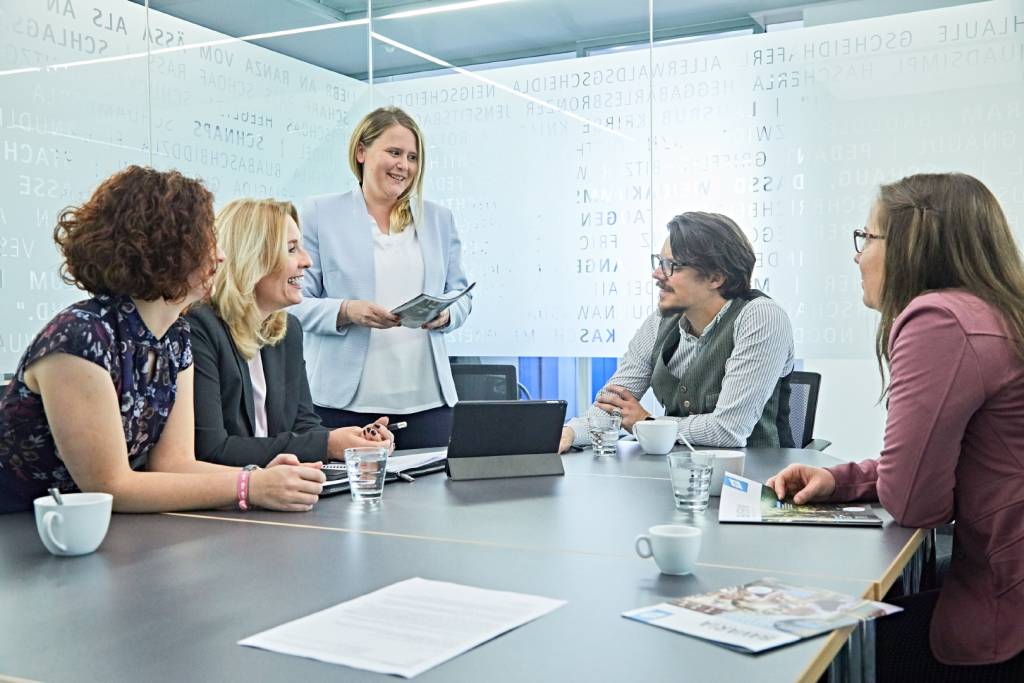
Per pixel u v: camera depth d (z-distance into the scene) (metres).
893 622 1.59
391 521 1.62
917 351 1.55
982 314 1.54
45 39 3.92
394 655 0.95
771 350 2.60
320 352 3.32
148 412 1.81
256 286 2.38
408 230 3.44
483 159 4.62
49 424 1.66
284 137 4.75
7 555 1.40
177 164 4.38
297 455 2.20
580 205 4.45
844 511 1.66
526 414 2.12
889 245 1.71
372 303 3.16
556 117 4.49
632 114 4.36
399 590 1.18
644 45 4.33
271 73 4.69
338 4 4.77
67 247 1.70
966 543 1.54
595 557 1.35
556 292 4.51
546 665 0.92
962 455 1.54
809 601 1.09
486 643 0.99
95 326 1.66
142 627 1.05
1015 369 1.49
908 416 1.53
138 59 4.25
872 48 3.97
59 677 0.91
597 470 2.19
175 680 0.90
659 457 2.40
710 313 2.74
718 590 1.16
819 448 3.15
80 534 1.38
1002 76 3.79
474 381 3.67
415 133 3.38
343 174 4.84
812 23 4.06
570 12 4.44
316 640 1.00
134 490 1.68
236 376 2.28
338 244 3.38
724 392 2.61
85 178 4.07
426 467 2.15
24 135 3.85
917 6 3.90
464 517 1.66
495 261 4.61
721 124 4.21
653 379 2.89
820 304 4.07
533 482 2.03
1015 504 1.47
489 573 1.26
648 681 0.88
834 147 4.04
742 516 1.61
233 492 1.71
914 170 3.92
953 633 1.47
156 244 1.67
